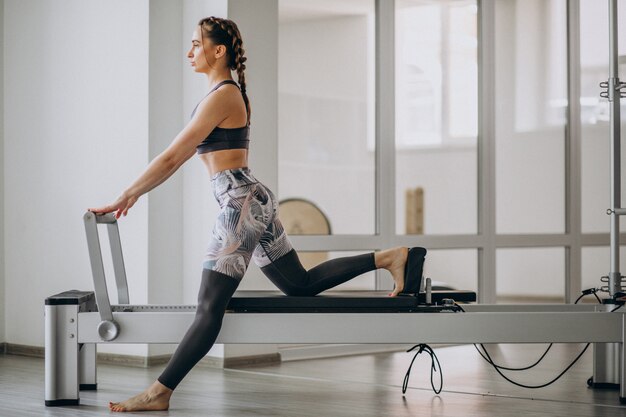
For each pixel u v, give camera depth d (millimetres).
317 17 5969
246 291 4305
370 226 5965
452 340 3793
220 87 3750
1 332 5703
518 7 6586
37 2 5566
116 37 5219
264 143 5238
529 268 7590
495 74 6449
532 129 6656
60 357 3846
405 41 6305
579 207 6695
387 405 3896
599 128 6777
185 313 3799
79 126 5363
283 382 4520
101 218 3906
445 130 6453
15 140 5660
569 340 3838
